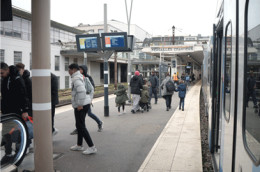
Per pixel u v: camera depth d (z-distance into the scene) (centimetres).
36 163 398
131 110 1195
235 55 241
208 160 556
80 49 1084
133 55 6031
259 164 166
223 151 304
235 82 239
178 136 716
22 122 441
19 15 3002
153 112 1213
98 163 532
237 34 240
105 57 1092
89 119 1035
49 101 397
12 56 2880
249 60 199
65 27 3991
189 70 4612
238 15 239
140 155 584
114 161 545
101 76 5772
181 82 1216
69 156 575
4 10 411
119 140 713
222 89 338
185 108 1304
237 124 230
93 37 1060
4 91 545
